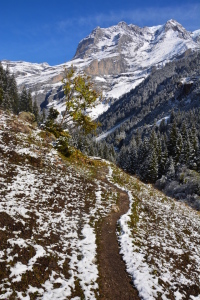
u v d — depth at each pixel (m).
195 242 19.08
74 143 95.88
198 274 14.02
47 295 8.88
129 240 14.74
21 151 23.39
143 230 17.36
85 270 11.09
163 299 10.54
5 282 8.70
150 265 12.86
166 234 18.30
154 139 100.06
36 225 13.15
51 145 30.50
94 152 113.88
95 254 12.56
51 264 10.60
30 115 38.06
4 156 21.06
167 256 14.75
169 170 68.19
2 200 14.29
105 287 10.40
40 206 15.61
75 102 32.59
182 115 149.50
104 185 25.86
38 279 9.49
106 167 35.38
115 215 18.62
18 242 11.05
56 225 14.20
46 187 19.00
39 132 32.16
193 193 46.97
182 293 11.52
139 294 10.50
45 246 11.68
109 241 14.43
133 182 33.44
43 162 23.91
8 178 17.75
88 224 15.75
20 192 16.33
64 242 12.80
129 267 12.25
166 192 55.44
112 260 12.57
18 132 28.14
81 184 23.23
